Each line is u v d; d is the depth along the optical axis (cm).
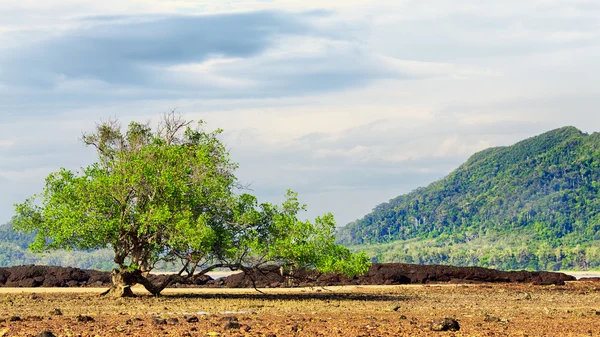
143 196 4375
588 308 3891
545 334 2436
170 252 4534
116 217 4316
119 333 2350
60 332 2362
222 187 4422
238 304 4091
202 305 4003
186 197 4341
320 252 4347
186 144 4766
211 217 4438
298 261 4316
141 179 4275
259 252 4253
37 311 3559
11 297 4656
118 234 4306
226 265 4494
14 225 4412
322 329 2538
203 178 4369
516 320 3030
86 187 4238
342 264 4209
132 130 4712
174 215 4231
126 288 4556
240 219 4397
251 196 4488
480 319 3084
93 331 2409
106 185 4206
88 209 4272
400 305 4094
